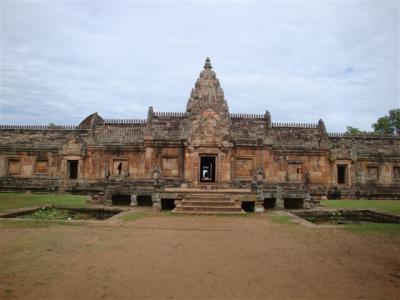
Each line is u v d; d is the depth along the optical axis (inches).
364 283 419.2
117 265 478.9
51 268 461.7
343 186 1662.2
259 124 1617.9
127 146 1620.3
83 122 2278.5
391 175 1729.8
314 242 639.8
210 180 1653.5
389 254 553.3
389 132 2701.8
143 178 1546.5
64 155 1654.8
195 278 430.6
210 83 1544.0
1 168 1716.3
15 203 1145.4
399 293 388.2
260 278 434.0
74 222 820.0
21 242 605.6
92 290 387.2
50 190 1646.2
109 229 746.2
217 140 1427.2
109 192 1236.5
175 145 1521.9
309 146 1642.5
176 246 596.7
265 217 973.2
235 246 603.8
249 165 1553.9
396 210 1090.1
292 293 386.3
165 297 370.6
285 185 1515.7
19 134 1753.2
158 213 1033.5
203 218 940.0
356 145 1736.0
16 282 409.4
